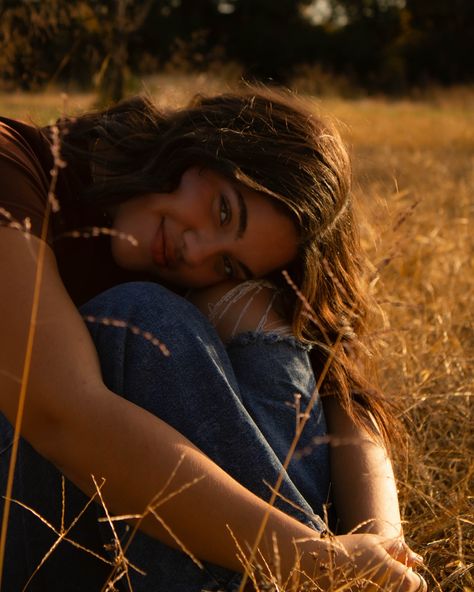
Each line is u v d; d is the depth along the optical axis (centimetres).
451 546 169
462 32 3566
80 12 383
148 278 182
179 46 550
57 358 129
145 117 179
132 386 138
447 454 208
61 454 130
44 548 149
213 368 140
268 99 176
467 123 1103
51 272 137
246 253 162
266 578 129
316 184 163
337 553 137
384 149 745
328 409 174
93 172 172
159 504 125
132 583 140
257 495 141
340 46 3566
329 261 172
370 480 161
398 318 291
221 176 160
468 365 246
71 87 392
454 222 402
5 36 338
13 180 146
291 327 164
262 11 3591
